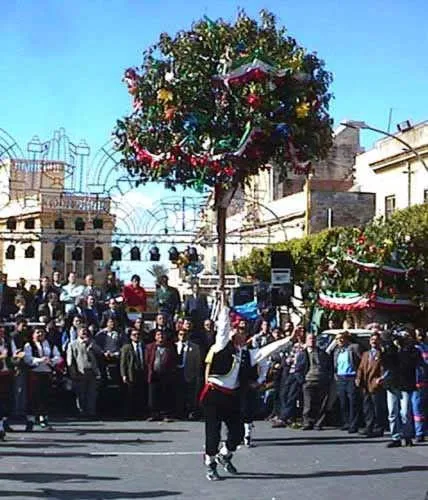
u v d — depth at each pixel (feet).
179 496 35.24
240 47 43.27
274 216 132.46
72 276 72.18
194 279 81.51
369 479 39.55
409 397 50.14
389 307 73.72
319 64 44.42
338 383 56.08
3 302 68.69
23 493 35.45
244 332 41.55
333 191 140.67
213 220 99.96
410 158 124.36
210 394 39.45
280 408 59.00
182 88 43.42
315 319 77.82
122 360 61.87
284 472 41.22
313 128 44.16
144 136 44.88
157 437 52.90
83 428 56.80
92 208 102.89
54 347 58.34
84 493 35.63
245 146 42.78
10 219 108.06
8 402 55.52
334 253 76.89
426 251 75.25
